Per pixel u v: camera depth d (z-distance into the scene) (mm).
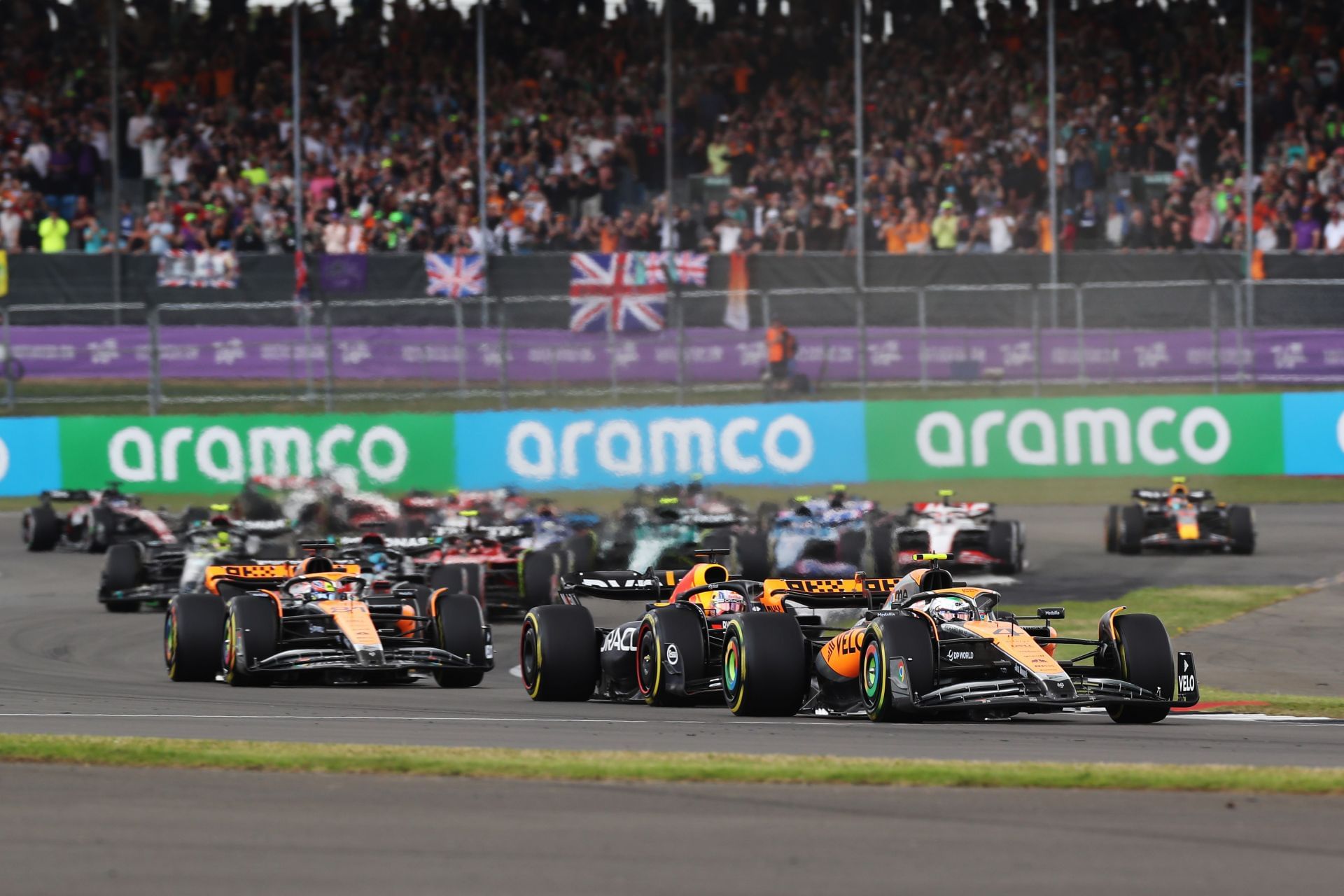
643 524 83312
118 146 144500
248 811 28203
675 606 44844
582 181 149750
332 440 117062
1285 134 153125
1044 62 157000
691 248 141750
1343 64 158125
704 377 134375
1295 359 131625
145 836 26328
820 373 128250
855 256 135375
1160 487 118125
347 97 153875
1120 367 132875
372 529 81125
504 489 92688
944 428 118125
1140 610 74250
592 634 47312
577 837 26297
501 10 161375
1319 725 41969
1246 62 140875
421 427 117250
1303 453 117250
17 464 117562
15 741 35312
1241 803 28938
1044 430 118062
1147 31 160250
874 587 46156
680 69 157125
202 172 147625
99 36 155250
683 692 43375
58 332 130875
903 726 39688
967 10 161000
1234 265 135250
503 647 66438
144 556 75688
